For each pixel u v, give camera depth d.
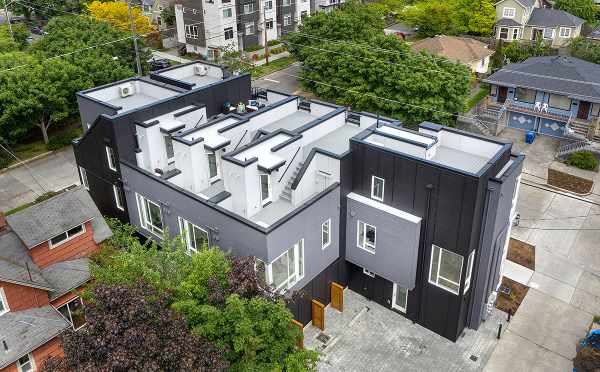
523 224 31.50
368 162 22.16
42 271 22.55
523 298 25.36
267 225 21.17
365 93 42.12
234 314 15.96
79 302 22.59
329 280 24.34
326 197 22.00
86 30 48.03
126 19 61.97
